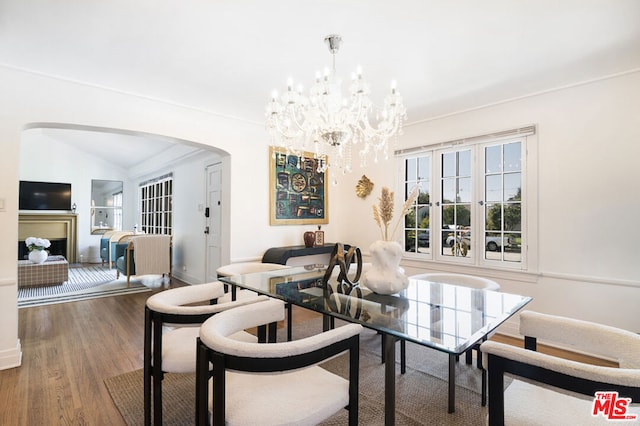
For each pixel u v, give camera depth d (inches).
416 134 157.2
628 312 103.2
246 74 107.8
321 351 47.5
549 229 118.5
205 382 46.8
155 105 129.9
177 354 64.3
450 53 93.4
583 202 111.3
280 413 46.1
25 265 207.9
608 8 72.6
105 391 85.0
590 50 91.6
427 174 155.3
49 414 75.0
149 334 66.6
